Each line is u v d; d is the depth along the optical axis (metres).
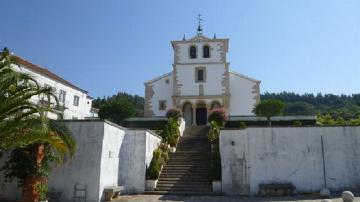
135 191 21.19
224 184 21.39
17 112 13.14
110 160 19.19
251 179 21.02
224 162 21.94
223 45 44.91
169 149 26.73
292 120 37.56
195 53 45.22
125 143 21.64
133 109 41.47
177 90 44.09
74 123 18.41
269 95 129.12
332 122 37.16
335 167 21.00
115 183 19.97
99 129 18.22
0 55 13.82
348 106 108.12
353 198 16.16
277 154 21.30
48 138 13.58
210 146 27.62
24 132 13.26
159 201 18.17
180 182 22.17
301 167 21.08
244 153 21.91
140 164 21.67
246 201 17.97
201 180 22.39
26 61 34.97
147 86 45.56
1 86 12.34
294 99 126.44
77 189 17.56
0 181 17.66
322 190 19.30
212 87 43.78
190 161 24.78
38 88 13.77
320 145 21.31
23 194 15.36
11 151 17.30
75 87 44.09
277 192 20.20
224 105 43.03
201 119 43.78
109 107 39.75
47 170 16.14
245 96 43.94
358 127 21.38
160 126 36.78
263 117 38.00
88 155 17.94
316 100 124.62
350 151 21.16
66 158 17.97
